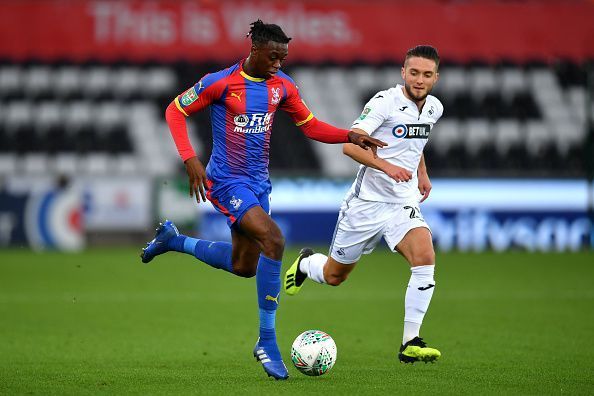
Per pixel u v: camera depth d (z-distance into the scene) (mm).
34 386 22766
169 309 42562
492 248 79312
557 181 80125
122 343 32000
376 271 62906
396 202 26781
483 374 24859
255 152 24781
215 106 24609
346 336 34219
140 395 21266
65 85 91188
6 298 46406
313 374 23750
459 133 91812
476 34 93188
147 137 90188
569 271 61062
